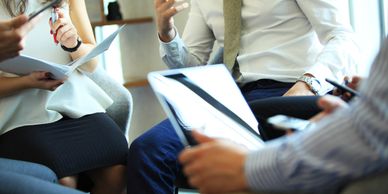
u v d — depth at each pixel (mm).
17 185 1312
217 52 2053
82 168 1721
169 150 1715
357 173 653
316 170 667
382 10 2619
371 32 2656
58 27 1782
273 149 715
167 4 1905
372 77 644
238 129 1205
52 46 1815
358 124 645
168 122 1825
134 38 3500
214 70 1321
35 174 1521
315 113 1487
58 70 1590
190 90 1220
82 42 1894
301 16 1960
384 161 634
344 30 1895
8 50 1397
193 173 759
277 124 895
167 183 1708
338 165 658
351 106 679
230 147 754
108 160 1780
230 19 2004
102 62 3426
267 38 1977
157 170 1679
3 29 1369
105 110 1944
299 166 677
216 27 2084
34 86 1648
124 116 1986
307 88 1732
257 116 1518
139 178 1663
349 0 2680
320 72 1761
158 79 1185
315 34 1967
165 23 1927
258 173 707
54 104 1760
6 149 1671
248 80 1958
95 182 1873
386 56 634
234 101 1280
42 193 1312
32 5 1792
